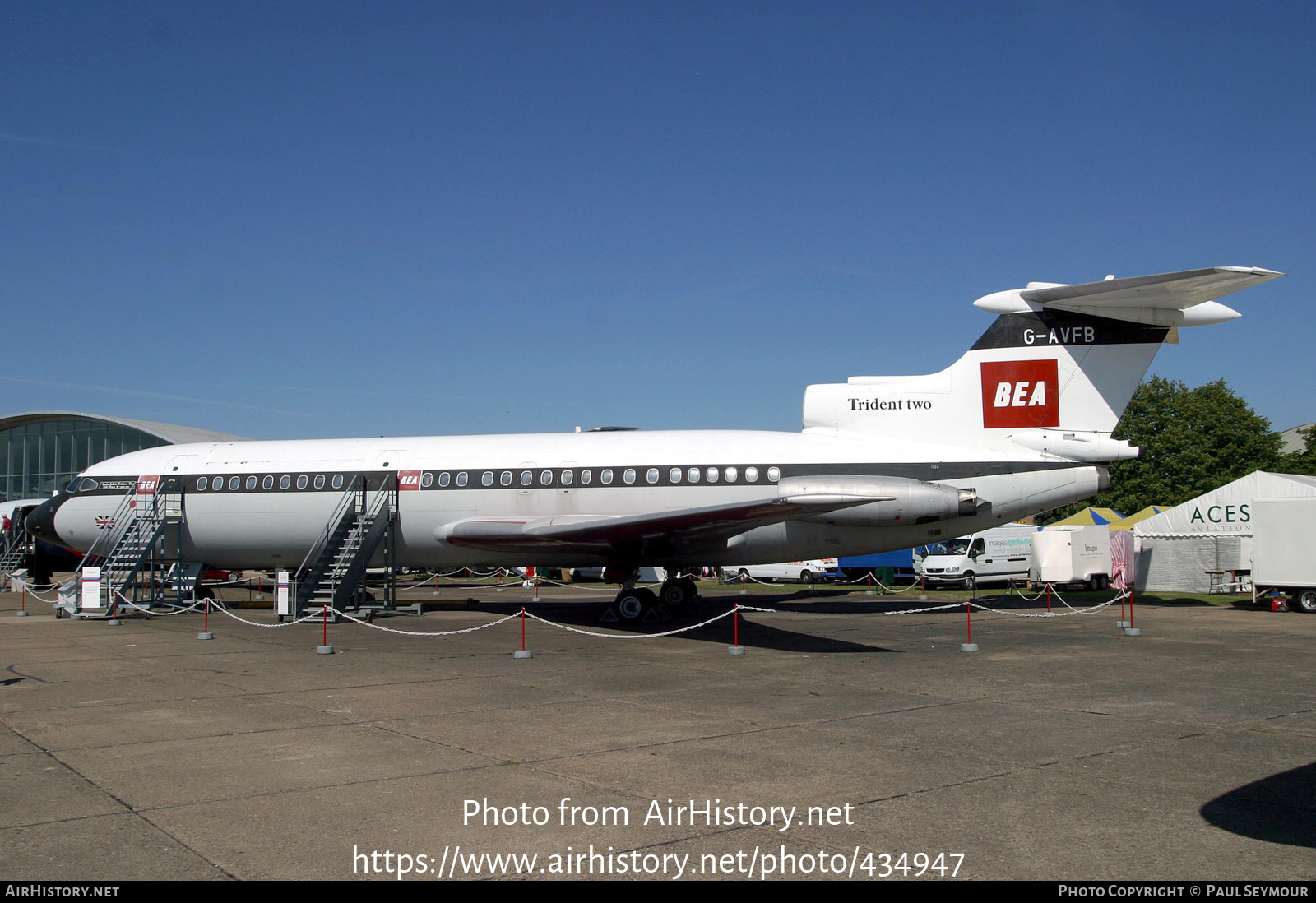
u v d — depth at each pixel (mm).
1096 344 18938
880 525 18688
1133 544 31797
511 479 20844
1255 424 53875
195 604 22859
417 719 9719
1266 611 23250
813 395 20438
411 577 44312
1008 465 19031
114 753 8180
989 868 5410
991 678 12367
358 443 22734
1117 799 6754
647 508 20078
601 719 9703
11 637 17656
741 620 20609
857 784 7188
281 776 7406
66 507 24125
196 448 24109
